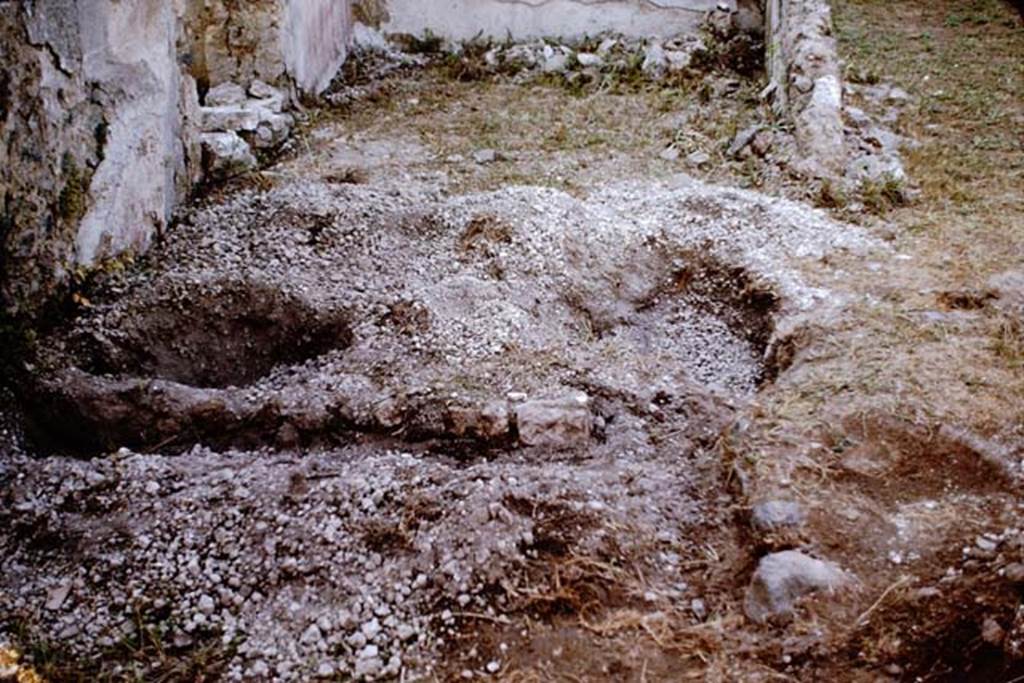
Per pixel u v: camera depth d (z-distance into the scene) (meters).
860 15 6.71
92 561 2.55
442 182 4.67
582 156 4.97
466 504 2.59
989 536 2.44
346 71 6.36
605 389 3.10
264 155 5.05
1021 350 3.13
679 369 3.27
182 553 2.56
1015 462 2.65
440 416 2.98
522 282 3.68
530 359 3.24
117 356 3.41
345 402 3.04
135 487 2.75
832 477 2.65
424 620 2.38
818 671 2.19
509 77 6.21
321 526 2.59
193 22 5.32
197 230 4.12
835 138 4.69
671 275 3.91
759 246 3.90
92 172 3.60
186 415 3.08
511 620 2.38
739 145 4.93
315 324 3.54
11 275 3.25
